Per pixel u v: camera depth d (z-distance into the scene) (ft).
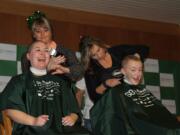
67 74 9.10
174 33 15.10
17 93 7.96
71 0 12.48
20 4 12.44
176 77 14.79
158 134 8.05
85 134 7.73
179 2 12.82
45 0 12.49
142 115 8.65
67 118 8.01
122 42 13.94
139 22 14.42
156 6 13.12
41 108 8.00
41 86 8.27
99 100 8.96
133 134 8.43
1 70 11.74
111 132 8.62
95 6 13.05
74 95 8.71
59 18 12.99
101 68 9.71
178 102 14.64
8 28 12.14
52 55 9.23
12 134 7.69
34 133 7.52
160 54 14.65
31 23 9.46
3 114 7.87
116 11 13.56
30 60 8.60
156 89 14.29
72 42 13.07
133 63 9.14
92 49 9.68
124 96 8.92
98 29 13.58
